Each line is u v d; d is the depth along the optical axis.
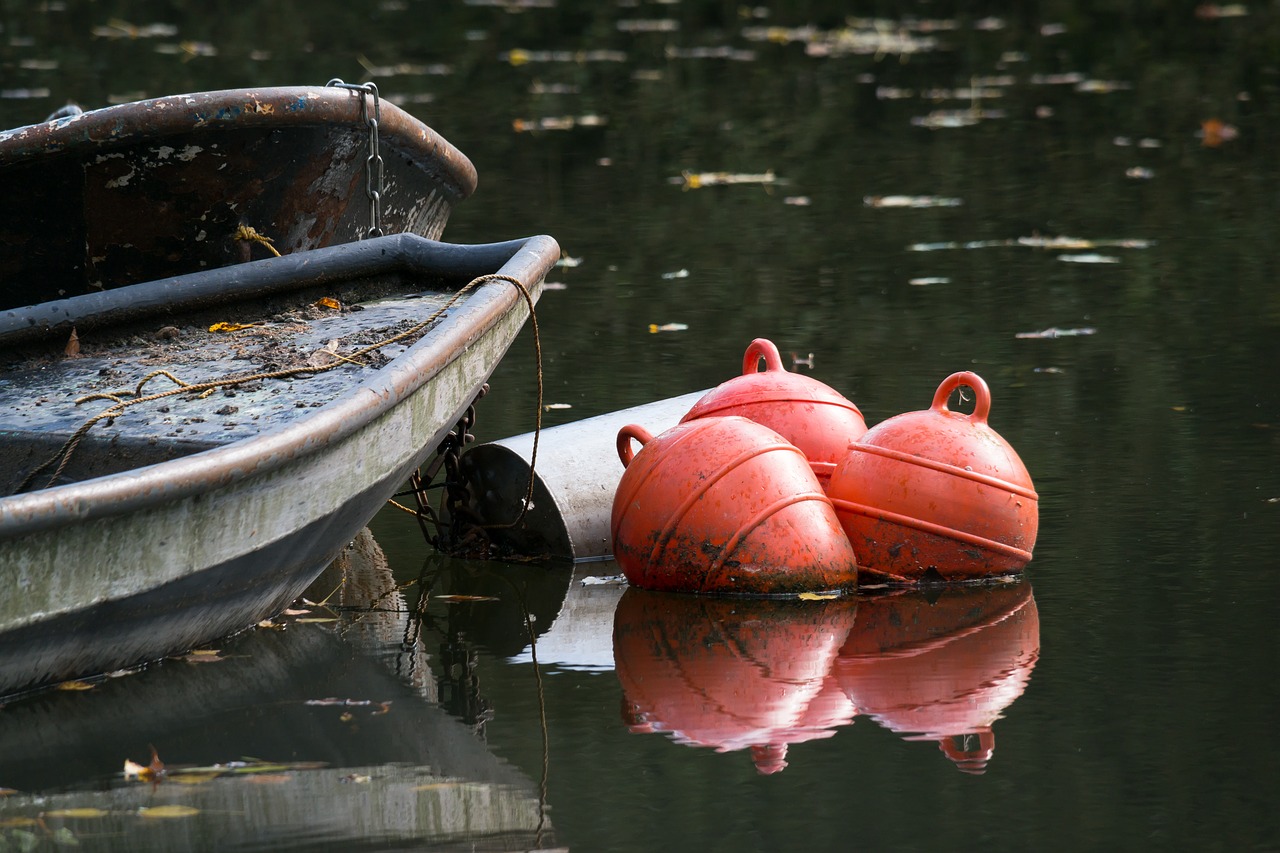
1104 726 9.26
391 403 10.88
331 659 10.66
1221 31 47.50
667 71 43.09
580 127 35.81
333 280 14.12
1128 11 51.22
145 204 13.88
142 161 13.59
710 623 11.35
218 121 13.45
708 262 24.09
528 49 46.81
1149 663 10.20
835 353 18.75
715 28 51.34
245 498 9.88
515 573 12.82
